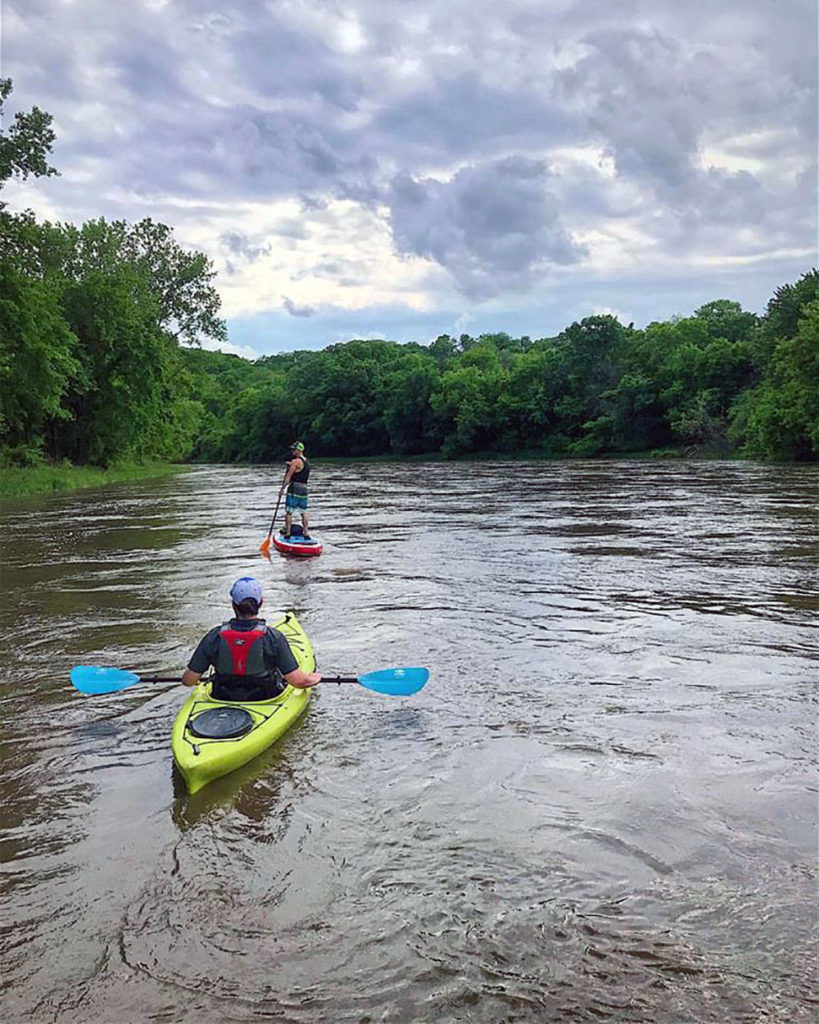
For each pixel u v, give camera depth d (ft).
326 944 10.84
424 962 10.46
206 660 18.20
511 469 141.08
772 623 26.40
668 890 11.89
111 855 13.10
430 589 32.58
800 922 11.10
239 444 304.71
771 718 18.26
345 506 70.95
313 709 19.25
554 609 28.81
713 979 10.05
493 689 20.45
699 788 15.01
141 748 17.37
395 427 258.37
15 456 111.14
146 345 126.00
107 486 106.93
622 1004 9.67
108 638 25.98
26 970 10.45
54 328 102.06
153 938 11.05
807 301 161.27
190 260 153.79
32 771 16.26
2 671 22.75
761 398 151.43
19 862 12.94
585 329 223.51
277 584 34.06
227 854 13.07
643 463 148.36
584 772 15.72
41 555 43.60
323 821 14.02
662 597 30.48
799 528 49.70
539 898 11.75
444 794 14.92
